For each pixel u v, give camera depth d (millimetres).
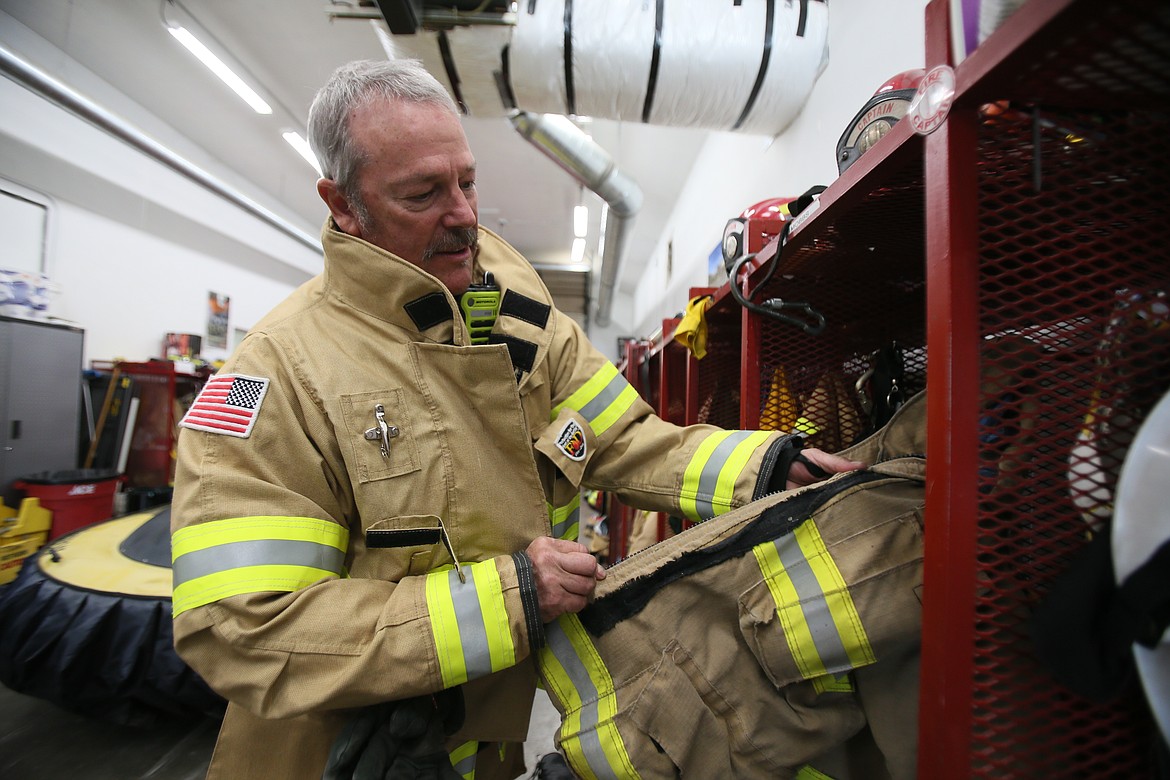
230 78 4027
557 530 873
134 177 4578
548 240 7953
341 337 720
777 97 1866
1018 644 424
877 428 896
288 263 7156
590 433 856
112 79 4234
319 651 565
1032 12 333
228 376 673
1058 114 425
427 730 663
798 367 1070
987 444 427
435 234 729
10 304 3477
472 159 756
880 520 547
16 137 3645
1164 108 425
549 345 837
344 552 695
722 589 583
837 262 930
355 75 687
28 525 3193
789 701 568
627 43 1679
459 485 708
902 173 575
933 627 428
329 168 723
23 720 1981
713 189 3816
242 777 697
